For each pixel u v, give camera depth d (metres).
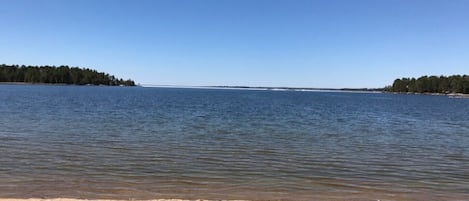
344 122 35.09
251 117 38.12
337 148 18.59
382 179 12.46
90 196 9.77
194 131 24.62
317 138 22.38
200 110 47.72
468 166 14.72
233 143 19.52
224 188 11.01
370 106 72.44
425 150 18.61
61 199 8.97
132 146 17.75
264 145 19.06
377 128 30.11
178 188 10.88
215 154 16.22
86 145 17.61
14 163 13.34
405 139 23.03
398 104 85.81
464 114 52.84
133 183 11.27
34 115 33.03
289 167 13.95
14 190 10.11
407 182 12.14
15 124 25.36
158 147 17.66
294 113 46.19
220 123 30.88
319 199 10.03
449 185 11.85
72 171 12.48
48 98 65.69
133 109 46.12
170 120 32.56
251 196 10.22
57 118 31.02
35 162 13.60
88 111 40.16
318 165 14.41
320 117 40.78
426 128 31.14
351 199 10.07
